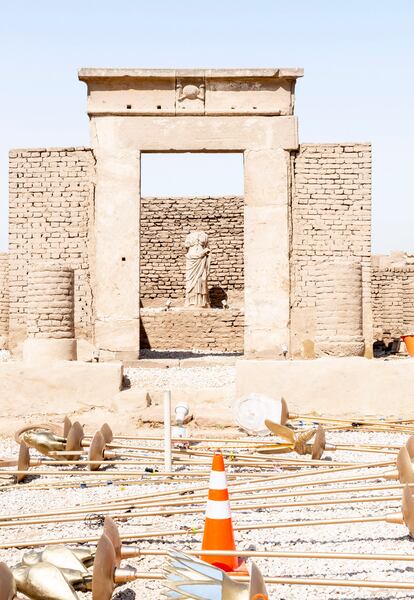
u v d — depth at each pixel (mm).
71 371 12414
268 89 19125
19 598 4363
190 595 4117
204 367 17328
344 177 19062
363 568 5398
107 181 18953
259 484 8141
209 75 18906
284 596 4883
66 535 6406
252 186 19047
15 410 12250
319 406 11992
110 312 18812
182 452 9359
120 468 9242
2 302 23000
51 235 18906
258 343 18906
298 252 19000
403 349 23531
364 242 18984
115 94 19031
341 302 16109
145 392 12195
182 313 24625
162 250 29578
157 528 6562
